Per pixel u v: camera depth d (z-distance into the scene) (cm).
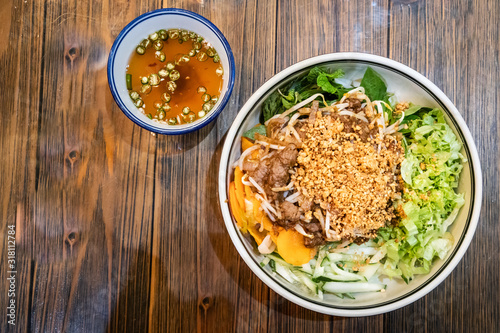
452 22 43
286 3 43
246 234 39
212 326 42
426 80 38
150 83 40
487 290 42
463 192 39
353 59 37
